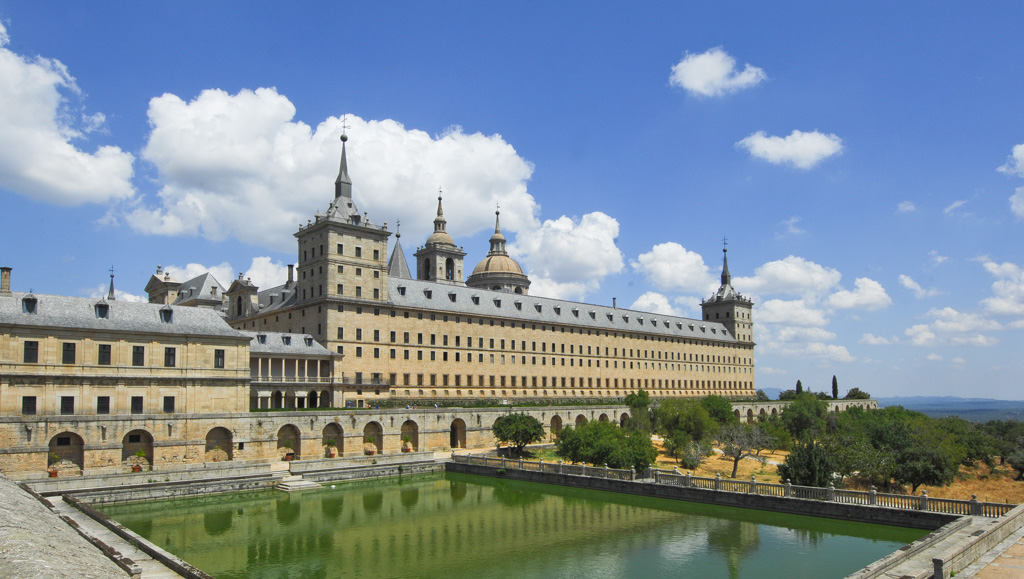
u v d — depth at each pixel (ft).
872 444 327.26
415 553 168.66
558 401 457.68
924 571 115.85
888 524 180.04
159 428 244.83
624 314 567.18
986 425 574.97
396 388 386.93
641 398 441.27
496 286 578.66
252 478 249.55
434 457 311.68
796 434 456.86
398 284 413.80
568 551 168.76
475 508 224.53
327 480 266.98
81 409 233.35
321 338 364.99
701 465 330.75
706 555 163.02
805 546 169.99
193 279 495.00
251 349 320.29
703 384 617.62
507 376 453.58
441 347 416.87
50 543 109.81
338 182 399.03
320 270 374.02
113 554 121.70
